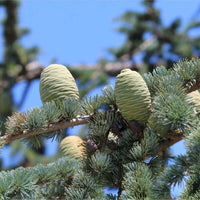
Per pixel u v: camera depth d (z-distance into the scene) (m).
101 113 1.68
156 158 1.64
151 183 1.58
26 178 1.62
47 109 1.67
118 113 1.68
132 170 1.61
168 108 1.62
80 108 1.68
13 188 1.61
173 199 1.61
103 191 1.64
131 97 1.64
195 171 1.57
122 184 1.63
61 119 1.68
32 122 1.66
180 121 1.62
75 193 1.63
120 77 1.65
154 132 1.65
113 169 1.65
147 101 1.65
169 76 1.69
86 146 1.66
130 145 1.66
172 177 1.58
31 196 1.64
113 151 1.66
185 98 1.68
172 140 1.65
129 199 1.57
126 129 1.68
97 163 1.63
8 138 1.66
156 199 1.57
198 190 1.58
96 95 1.68
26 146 1.69
